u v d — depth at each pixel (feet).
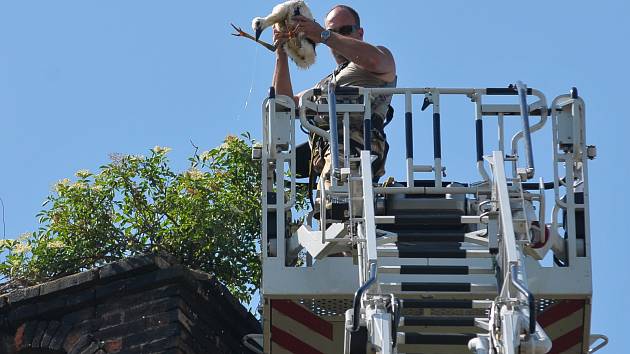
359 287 87.40
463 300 86.94
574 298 95.91
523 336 79.66
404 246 90.89
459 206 96.58
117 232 121.80
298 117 100.78
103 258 120.78
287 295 95.30
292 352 98.12
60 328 102.94
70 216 122.21
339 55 108.06
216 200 123.03
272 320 97.55
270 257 96.12
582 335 97.45
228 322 106.83
